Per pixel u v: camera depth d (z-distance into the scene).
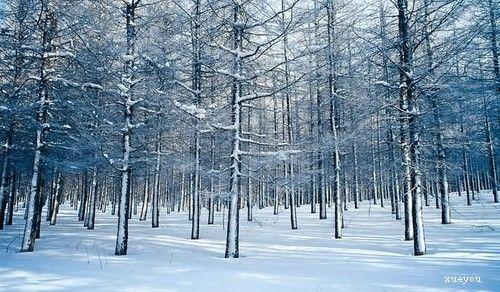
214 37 13.19
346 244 14.54
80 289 7.36
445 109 11.91
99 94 14.13
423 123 11.73
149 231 19.45
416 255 11.52
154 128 13.84
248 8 12.38
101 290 7.28
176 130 14.32
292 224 20.78
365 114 12.91
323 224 22.55
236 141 12.66
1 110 13.87
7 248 13.55
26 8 13.85
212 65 12.98
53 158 14.62
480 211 24.52
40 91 14.17
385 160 13.29
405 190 14.69
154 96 13.32
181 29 13.17
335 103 17.94
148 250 13.37
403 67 12.22
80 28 13.20
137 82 13.21
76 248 13.75
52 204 26.70
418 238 11.60
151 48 12.68
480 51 12.11
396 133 12.75
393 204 27.17
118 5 13.64
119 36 13.29
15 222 26.58
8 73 14.76
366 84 12.94
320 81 15.80
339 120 18.16
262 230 20.09
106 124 12.98
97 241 15.59
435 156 12.57
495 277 8.05
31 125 14.35
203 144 17.34
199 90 14.29
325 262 10.64
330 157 18.19
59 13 13.40
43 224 25.30
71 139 14.76
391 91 12.71
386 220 23.45
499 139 16.94
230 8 12.58
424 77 11.66
